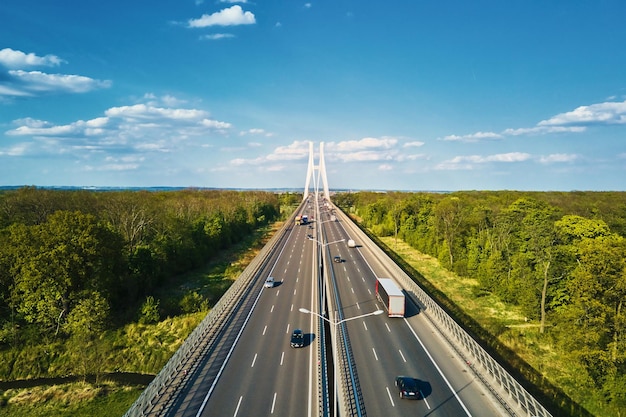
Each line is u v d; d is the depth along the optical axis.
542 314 56.44
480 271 76.94
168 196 151.00
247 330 48.41
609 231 63.91
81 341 50.00
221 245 112.31
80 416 37.59
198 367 38.72
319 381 35.06
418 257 105.19
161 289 74.06
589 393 42.38
